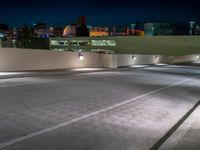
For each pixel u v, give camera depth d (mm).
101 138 5348
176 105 9500
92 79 16812
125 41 81375
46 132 5562
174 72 26578
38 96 9742
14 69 19375
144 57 36812
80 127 6062
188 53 68500
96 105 8680
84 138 5293
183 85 15852
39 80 15000
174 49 72438
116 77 18812
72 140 5137
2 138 5047
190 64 44781
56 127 5969
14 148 4574
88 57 26938
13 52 19188
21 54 19828
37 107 7906
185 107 9203
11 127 5777
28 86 12273
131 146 4988
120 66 30703
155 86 14719
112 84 14578
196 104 9773
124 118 7121
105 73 22188
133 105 9031
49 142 4961
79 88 12391
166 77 20609
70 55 24625
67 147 4746
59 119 6676
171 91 13086
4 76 15508
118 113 7684
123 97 10562
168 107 9039
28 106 7973
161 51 73250
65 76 18250
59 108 7930
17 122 6203
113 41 84125
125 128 6164
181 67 36156
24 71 19516
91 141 5141
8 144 4750
